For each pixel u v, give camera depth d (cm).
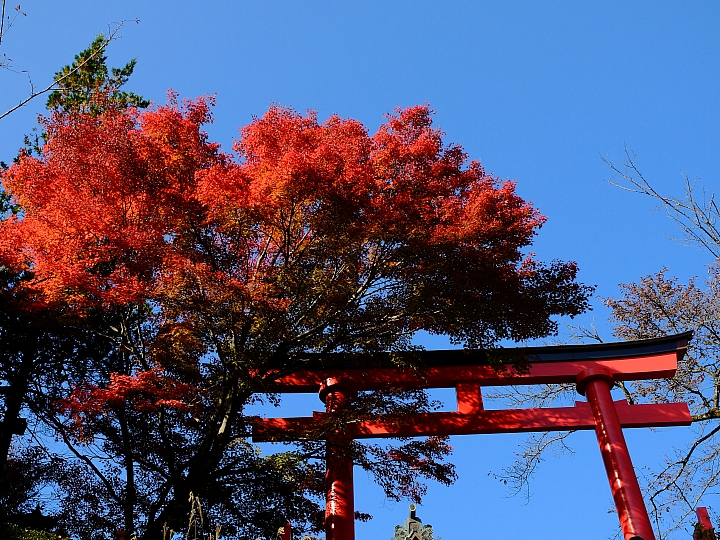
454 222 1631
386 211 1563
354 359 1805
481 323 1647
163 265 1548
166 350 1639
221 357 1595
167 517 1464
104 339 1780
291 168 1491
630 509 1616
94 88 1975
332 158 1550
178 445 1725
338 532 1627
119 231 1536
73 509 1622
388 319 1653
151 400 1673
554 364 1980
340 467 1717
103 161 1580
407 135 1725
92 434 1664
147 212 1622
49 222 1516
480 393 1962
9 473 1585
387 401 1730
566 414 1906
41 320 1556
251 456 1689
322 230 1555
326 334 1664
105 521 1612
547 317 1672
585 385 1933
